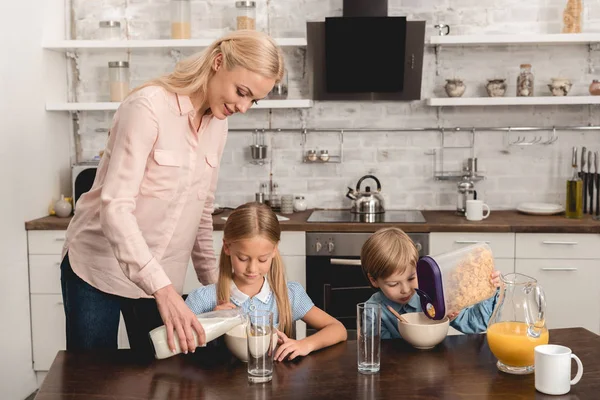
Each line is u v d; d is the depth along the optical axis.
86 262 2.18
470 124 4.29
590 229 3.62
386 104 4.32
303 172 4.39
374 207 4.07
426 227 3.67
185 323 1.73
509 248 3.68
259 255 1.98
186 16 4.14
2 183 3.54
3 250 3.56
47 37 4.11
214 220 3.85
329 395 1.50
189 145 2.10
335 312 3.71
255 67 1.88
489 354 1.77
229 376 1.62
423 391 1.52
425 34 4.24
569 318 3.69
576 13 3.97
